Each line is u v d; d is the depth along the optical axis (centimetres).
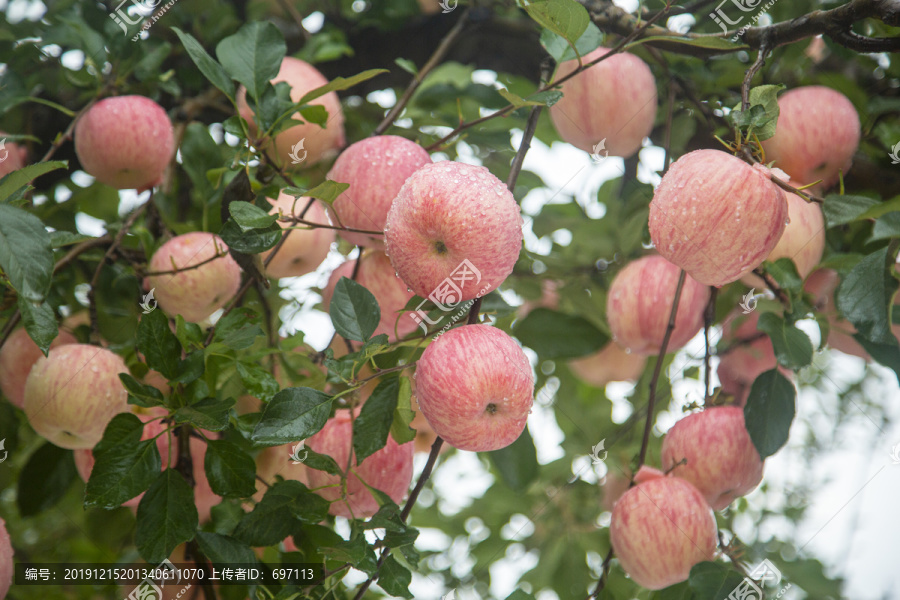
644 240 128
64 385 110
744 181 99
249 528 106
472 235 98
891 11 99
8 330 113
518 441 121
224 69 110
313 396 100
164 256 117
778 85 101
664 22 110
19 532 138
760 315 108
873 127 121
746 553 113
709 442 112
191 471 112
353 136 137
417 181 99
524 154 105
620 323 119
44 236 98
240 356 111
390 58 138
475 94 127
